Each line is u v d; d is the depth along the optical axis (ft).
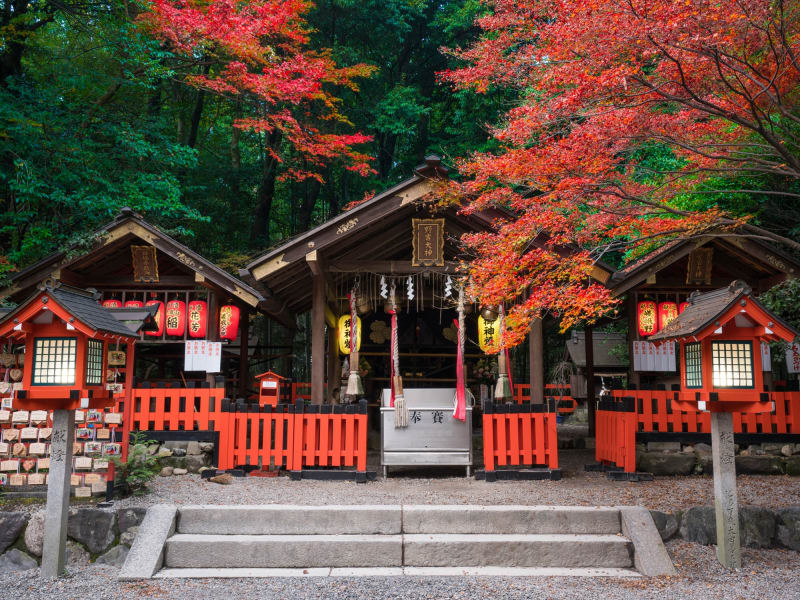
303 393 47.14
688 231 23.89
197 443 26.53
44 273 29.81
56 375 16.07
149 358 36.73
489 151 53.57
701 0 15.71
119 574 16.05
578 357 62.44
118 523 18.11
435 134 67.67
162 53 36.78
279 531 17.95
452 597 14.55
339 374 37.55
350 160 57.26
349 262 29.86
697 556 17.33
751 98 20.06
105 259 31.40
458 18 56.18
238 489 22.91
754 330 16.51
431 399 27.25
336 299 35.53
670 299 31.65
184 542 17.06
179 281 31.27
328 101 44.68
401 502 20.58
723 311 16.02
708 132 23.16
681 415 27.25
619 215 22.89
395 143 69.77
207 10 37.68
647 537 17.35
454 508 18.35
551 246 23.17
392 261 29.71
